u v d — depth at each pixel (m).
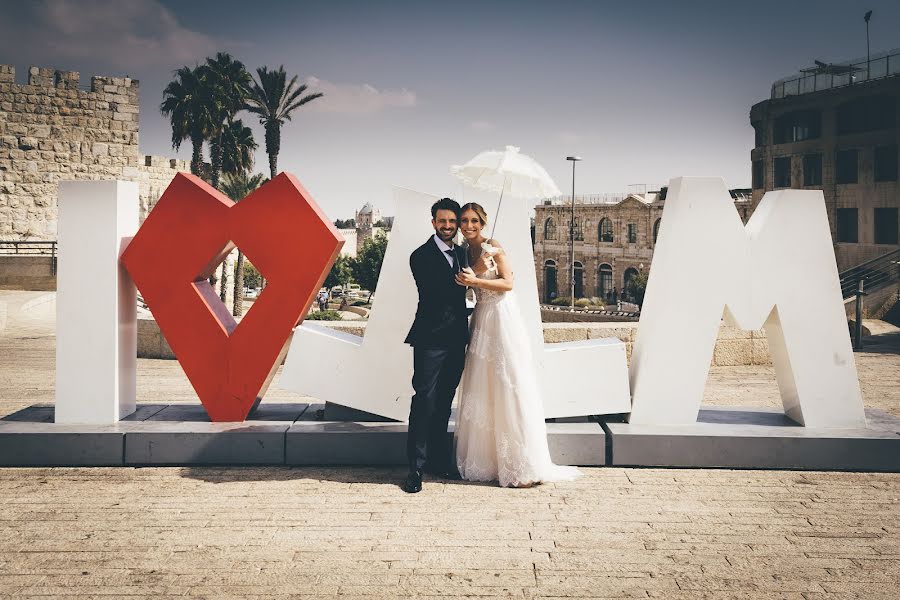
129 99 33.75
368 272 66.00
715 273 5.74
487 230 5.68
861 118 35.81
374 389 5.78
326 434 5.52
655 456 5.48
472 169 5.62
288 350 6.18
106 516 4.45
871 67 35.53
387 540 4.11
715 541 4.11
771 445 5.46
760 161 41.78
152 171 36.75
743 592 3.50
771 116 40.28
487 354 5.12
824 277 5.77
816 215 5.77
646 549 4.00
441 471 5.33
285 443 5.52
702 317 5.75
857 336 13.05
